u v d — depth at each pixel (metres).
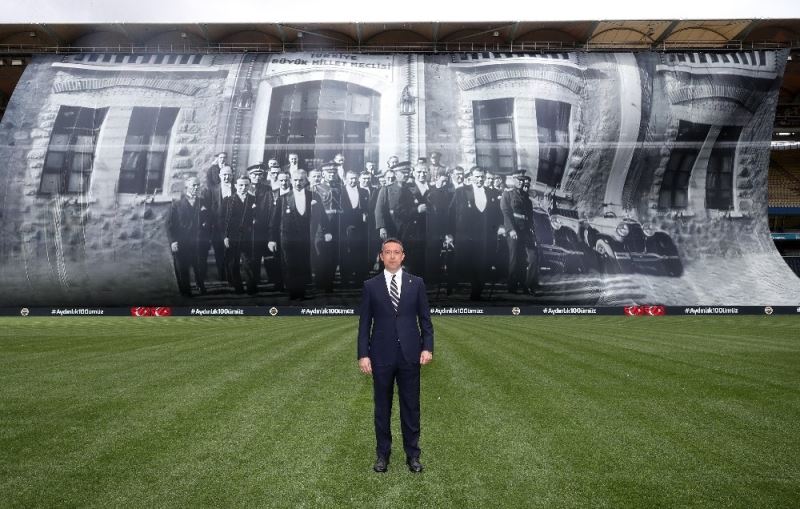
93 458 4.74
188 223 30.66
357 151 31.05
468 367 9.41
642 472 4.41
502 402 6.82
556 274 30.48
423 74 32.44
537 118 31.42
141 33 34.56
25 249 30.61
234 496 3.93
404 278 4.45
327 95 31.89
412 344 4.34
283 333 15.98
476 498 3.89
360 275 30.42
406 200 30.64
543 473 4.39
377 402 4.41
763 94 31.98
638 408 6.51
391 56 33.22
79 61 32.88
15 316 29.38
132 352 11.46
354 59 33.00
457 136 31.34
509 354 11.04
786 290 30.23
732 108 31.72
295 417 6.11
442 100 31.88
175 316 29.59
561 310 29.77
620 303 30.16
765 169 31.92
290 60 32.91
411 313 4.40
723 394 7.26
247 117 31.64
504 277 30.50
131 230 30.66
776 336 14.85
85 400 6.92
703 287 30.48
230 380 8.23
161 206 30.75
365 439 5.32
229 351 11.60
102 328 18.69
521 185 30.84
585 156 31.25
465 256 30.56
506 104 31.67
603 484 4.15
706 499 3.88
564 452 4.91
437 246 30.58
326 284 30.39
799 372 8.86
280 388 7.65
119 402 6.81
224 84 32.25
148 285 30.77
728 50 32.28
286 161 30.88
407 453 4.45
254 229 30.50
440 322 21.88
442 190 30.75
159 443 5.17
